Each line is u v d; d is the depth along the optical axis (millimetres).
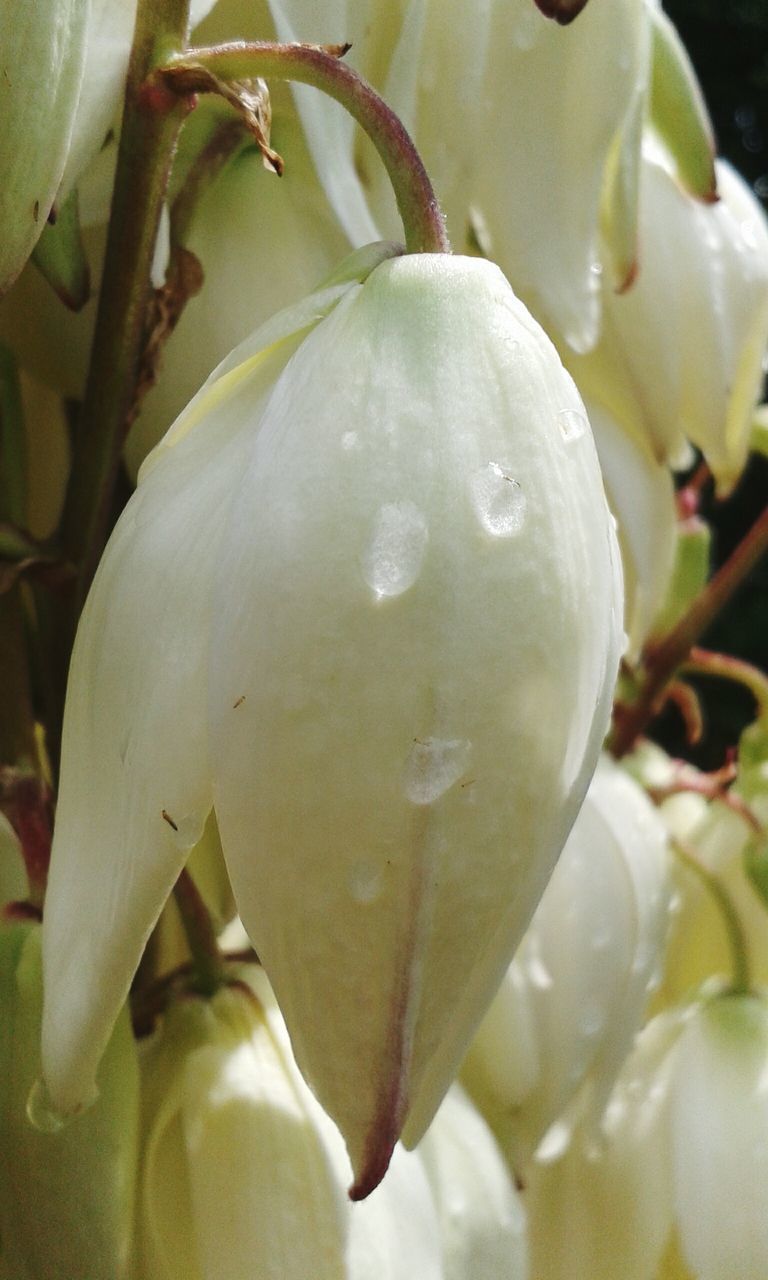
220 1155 172
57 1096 149
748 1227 200
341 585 135
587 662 140
